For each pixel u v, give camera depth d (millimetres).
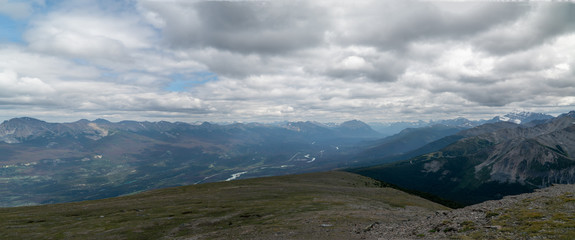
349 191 125438
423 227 39344
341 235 40969
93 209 87438
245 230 50688
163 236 54688
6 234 59812
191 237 50062
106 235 56406
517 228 29531
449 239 30359
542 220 30922
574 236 24297
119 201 105875
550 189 53156
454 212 46406
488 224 33125
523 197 47938
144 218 70875
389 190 140375
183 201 97812
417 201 110375
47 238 56188
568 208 35000
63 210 88438
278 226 51344
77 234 58000
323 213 64062
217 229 57062
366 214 60625
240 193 115062
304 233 43969
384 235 38125
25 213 86188
